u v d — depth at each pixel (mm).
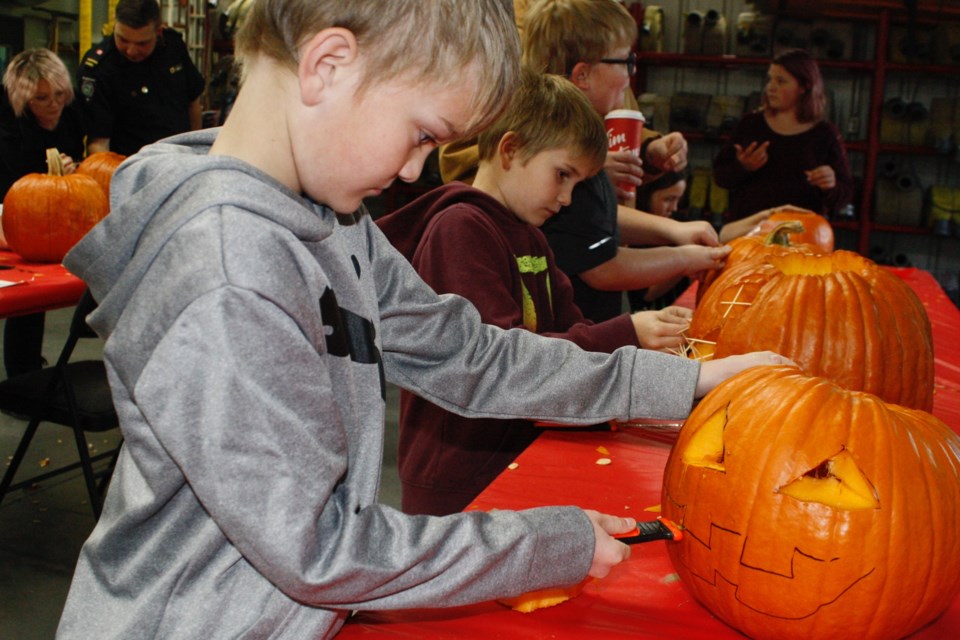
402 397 1601
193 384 593
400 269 987
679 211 5418
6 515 2570
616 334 1381
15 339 3371
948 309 2574
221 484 594
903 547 771
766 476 797
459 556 682
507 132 1513
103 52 4336
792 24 5969
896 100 5934
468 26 661
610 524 815
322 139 678
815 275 1412
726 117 6016
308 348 638
